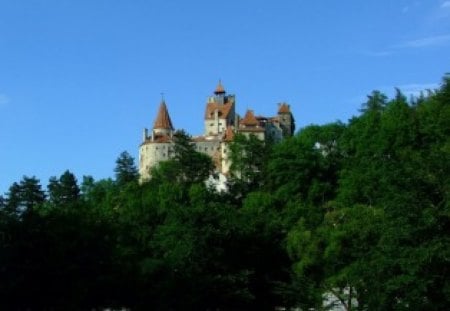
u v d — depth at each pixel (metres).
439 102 71.94
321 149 90.50
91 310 59.59
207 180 116.00
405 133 74.00
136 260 59.78
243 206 82.06
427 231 37.31
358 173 72.94
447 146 47.78
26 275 52.47
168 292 57.84
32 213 55.19
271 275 64.62
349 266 51.66
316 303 59.19
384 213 43.88
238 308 61.50
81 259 54.94
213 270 60.88
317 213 73.88
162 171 113.00
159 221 69.56
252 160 104.94
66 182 128.88
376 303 40.53
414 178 39.09
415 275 36.94
